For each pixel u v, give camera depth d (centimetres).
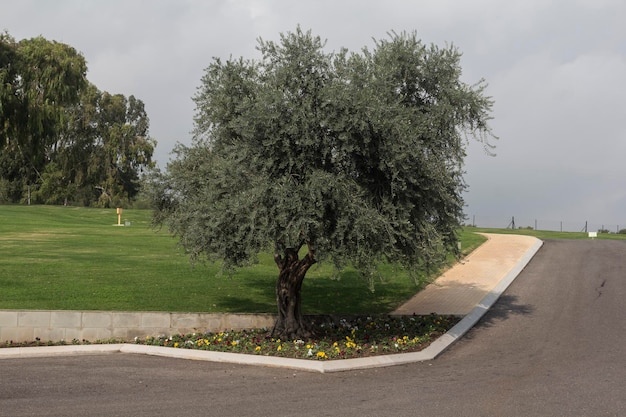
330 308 1694
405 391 966
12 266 1845
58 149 6831
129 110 7969
